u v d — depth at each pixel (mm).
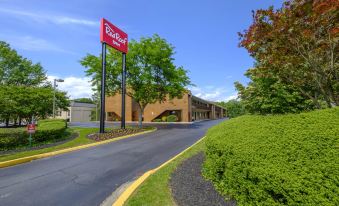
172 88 21688
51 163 8102
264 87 9719
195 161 6680
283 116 4590
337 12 4562
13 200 4926
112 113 41188
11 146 10906
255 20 5637
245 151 3584
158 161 8273
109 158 8805
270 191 2781
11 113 18766
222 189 4223
